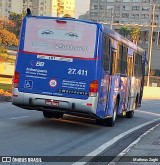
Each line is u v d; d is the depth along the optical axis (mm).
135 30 125062
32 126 13703
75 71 12992
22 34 13453
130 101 19750
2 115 16484
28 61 13328
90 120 17422
